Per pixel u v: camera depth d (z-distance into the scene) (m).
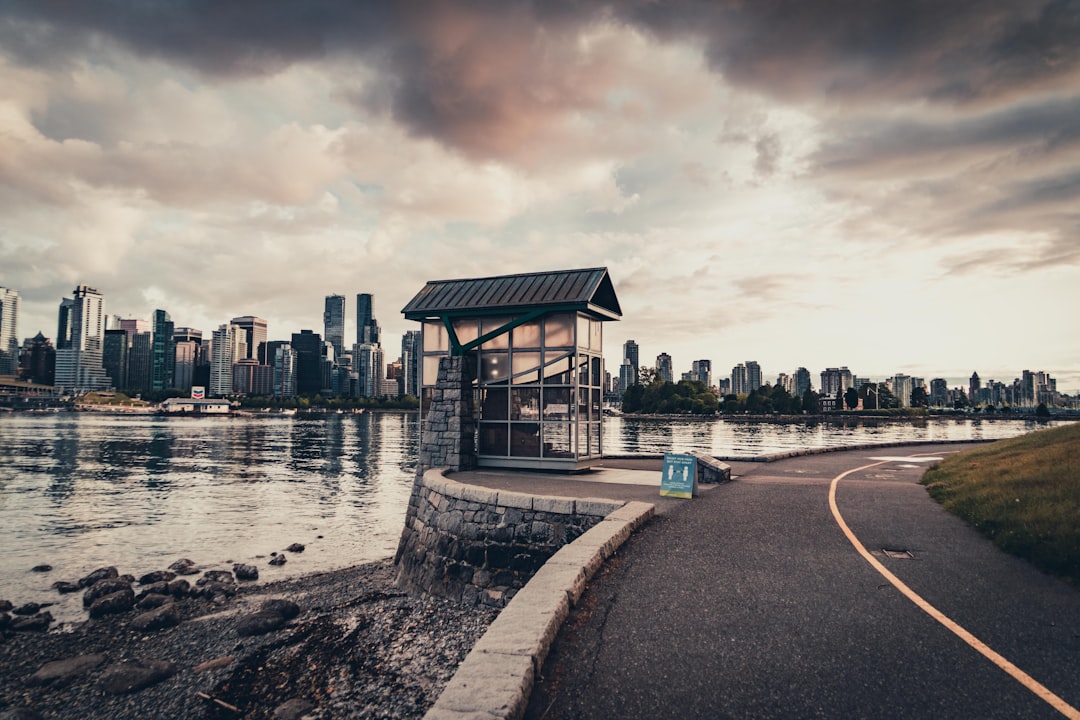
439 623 11.09
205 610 15.81
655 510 11.55
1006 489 11.63
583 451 17.31
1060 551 7.90
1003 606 6.57
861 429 132.62
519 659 4.93
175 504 37.97
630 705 4.63
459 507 13.00
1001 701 4.58
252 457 71.56
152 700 9.48
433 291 18.50
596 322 18.44
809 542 9.23
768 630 5.98
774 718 4.42
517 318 17.28
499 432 17.45
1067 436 17.42
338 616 12.39
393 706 7.96
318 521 32.47
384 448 87.50
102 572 20.31
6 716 9.27
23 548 25.98
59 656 12.75
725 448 69.06
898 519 10.80
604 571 7.89
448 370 17.61
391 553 24.66
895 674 5.05
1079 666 5.16
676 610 6.53
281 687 9.14
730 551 8.76
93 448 82.00
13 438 99.38
